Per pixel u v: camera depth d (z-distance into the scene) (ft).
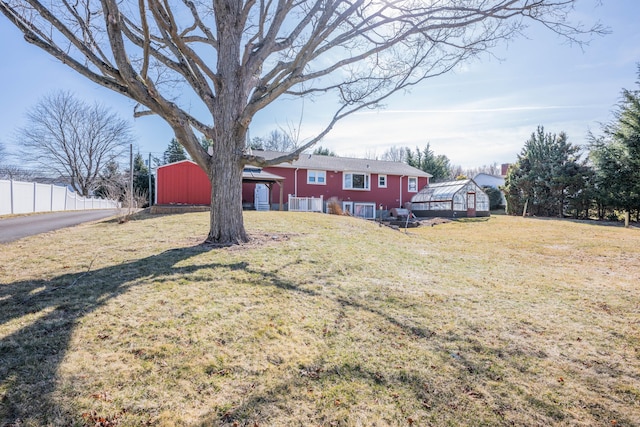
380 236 31.89
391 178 88.53
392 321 11.21
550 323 11.93
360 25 20.97
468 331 10.85
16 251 18.08
